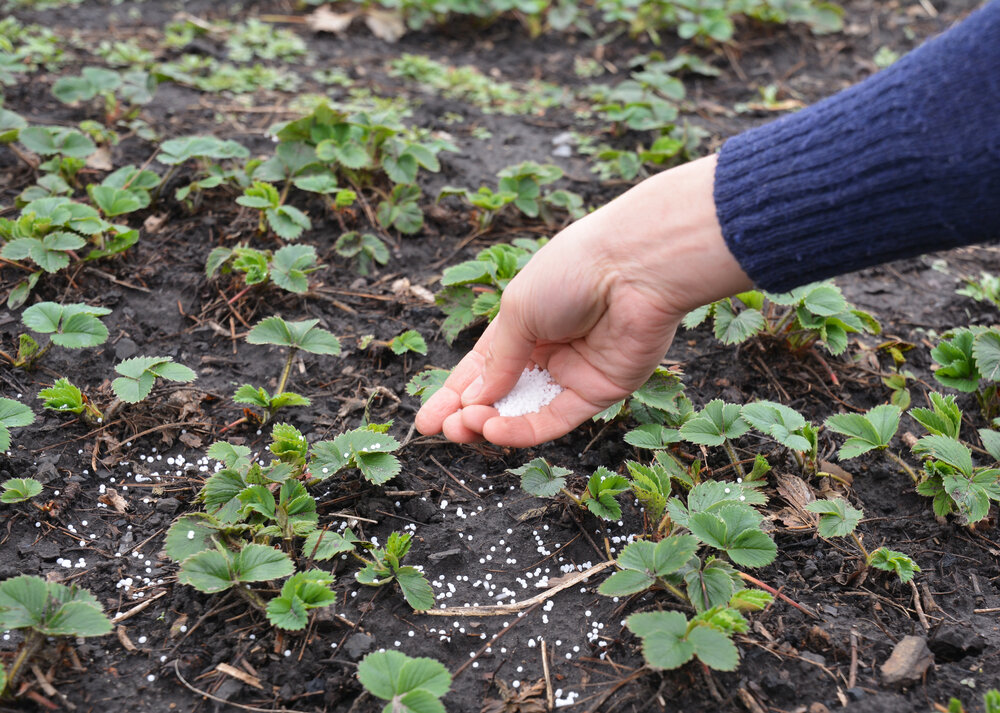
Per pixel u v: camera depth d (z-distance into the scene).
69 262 0.96
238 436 0.86
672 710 0.72
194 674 0.73
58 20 1.42
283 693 0.73
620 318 0.73
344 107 1.24
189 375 0.84
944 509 0.82
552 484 0.80
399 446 0.84
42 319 0.86
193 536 0.76
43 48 1.28
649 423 0.86
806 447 0.81
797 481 0.84
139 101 1.14
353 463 0.82
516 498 0.84
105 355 0.91
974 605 0.78
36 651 0.72
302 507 0.78
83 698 0.72
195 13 1.51
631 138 1.25
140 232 1.01
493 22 1.57
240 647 0.74
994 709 0.69
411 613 0.77
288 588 0.73
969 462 0.81
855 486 0.86
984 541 0.81
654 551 0.74
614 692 0.73
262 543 0.77
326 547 0.77
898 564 0.77
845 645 0.75
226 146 1.04
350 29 1.51
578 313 0.73
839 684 0.73
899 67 0.65
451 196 1.10
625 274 0.71
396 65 1.40
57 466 0.83
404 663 0.71
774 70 1.47
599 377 0.76
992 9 0.63
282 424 0.81
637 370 0.75
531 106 1.33
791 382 0.93
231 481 0.79
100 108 1.18
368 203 1.07
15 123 1.05
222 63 1.36
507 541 0.81
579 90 1.39
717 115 1.33
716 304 0.92
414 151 1.07
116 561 0.78
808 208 0.66
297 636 0.75
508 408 0.79
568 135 1.25
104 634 0.73
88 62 1.30
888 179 0.64
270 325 0.87
